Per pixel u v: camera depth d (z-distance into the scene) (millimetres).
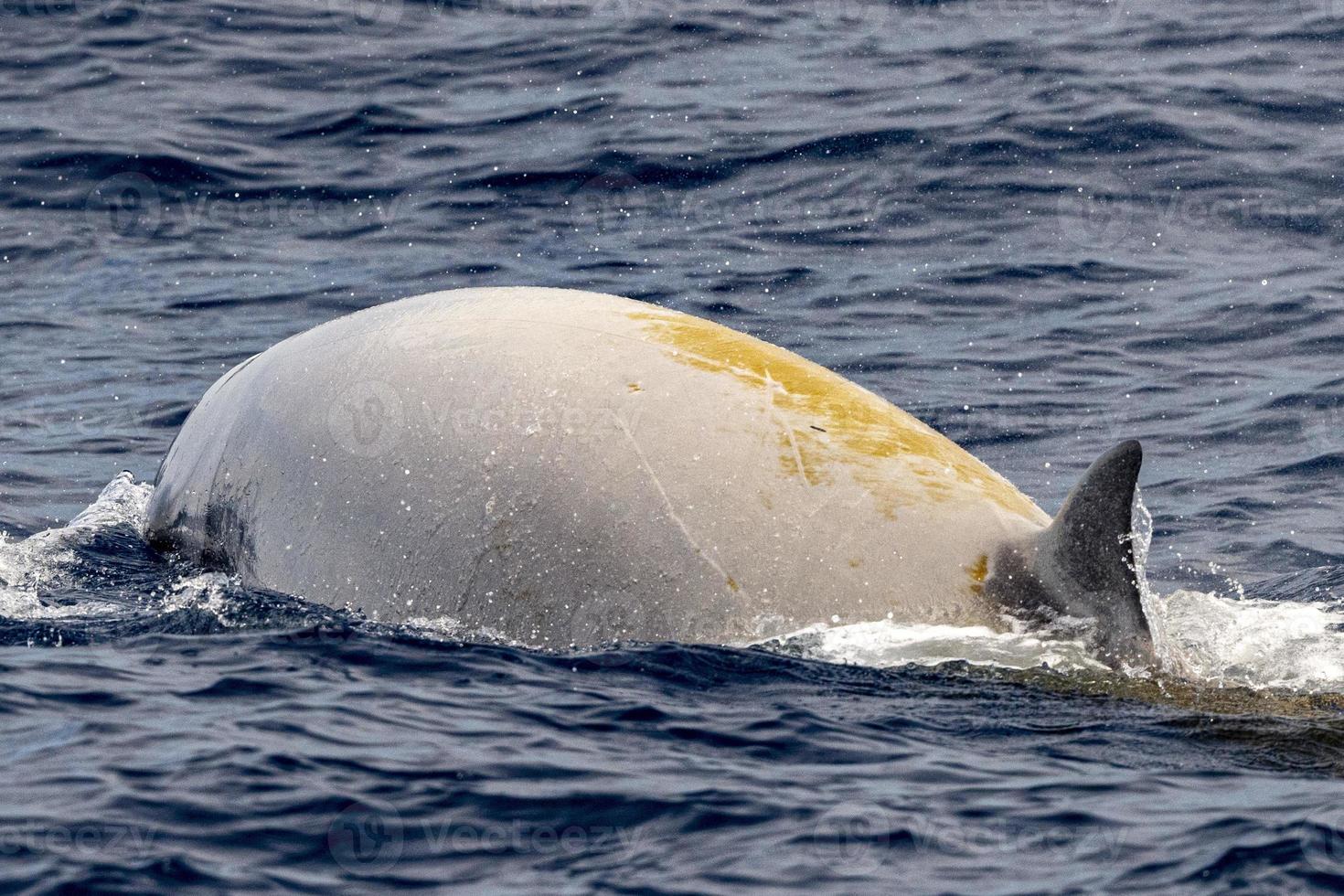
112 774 18578
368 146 71312
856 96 76000
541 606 23031
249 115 74500
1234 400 46031
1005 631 21734
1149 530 23109
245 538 26484
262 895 16062
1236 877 16359
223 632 24188
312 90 77938
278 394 26875
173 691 21391
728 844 17172
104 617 25516
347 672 22125
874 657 21750
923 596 22094
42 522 36625
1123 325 52750
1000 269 57844
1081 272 57500
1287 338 51094
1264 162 67125
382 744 19578
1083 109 72938
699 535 22719
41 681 21719
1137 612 21312
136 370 49531
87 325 53938
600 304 26281
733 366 24656
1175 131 70188
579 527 23078
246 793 18156
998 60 80438
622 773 18812
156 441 43219
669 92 77125
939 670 21500
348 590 24516
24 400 46812
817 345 50719
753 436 23500
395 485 24469
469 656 22562
